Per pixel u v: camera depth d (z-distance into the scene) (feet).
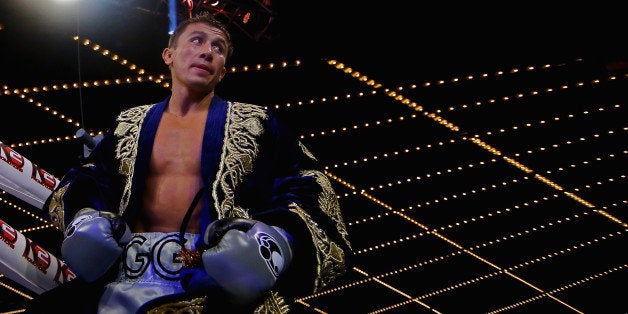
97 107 27.76
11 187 13.24
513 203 37.99
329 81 27.14
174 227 8.32
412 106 28.63
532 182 35.70
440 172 34.17
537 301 50.06
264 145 8.93
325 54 25.80
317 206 8.71
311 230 8.33
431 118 29.50
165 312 7.61
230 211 8.29
